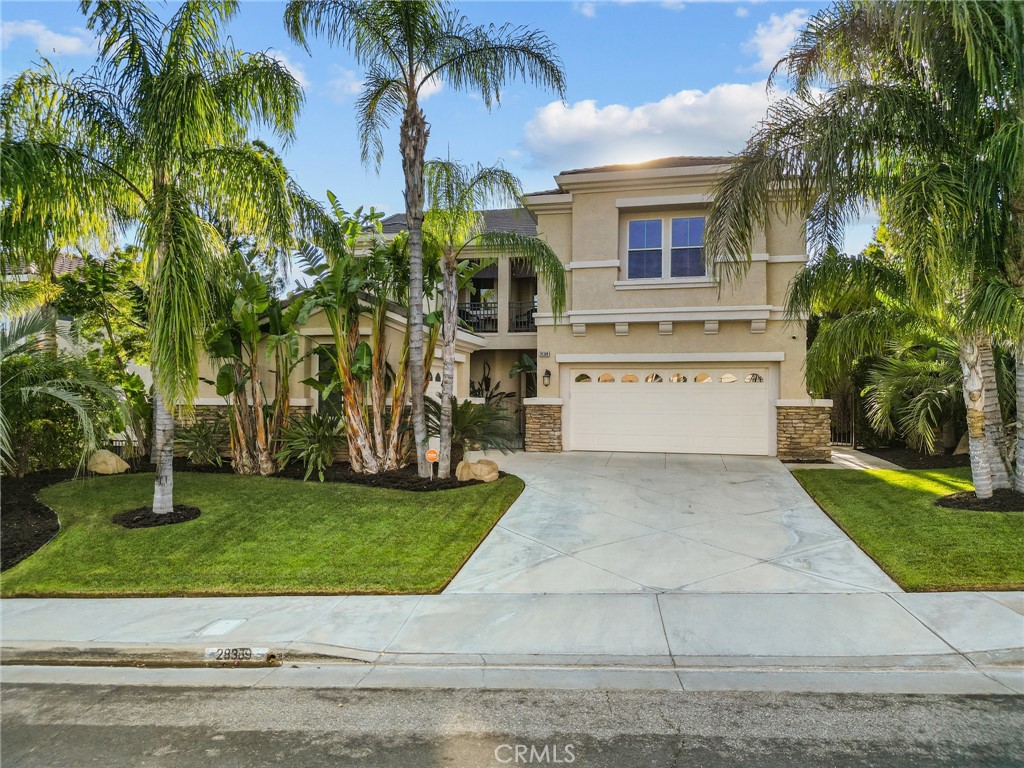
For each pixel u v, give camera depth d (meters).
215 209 10.13
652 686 4.59
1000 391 11.25
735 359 14.86
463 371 16.67
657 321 15.18
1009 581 6.26
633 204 15.38
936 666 4.77
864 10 7.95
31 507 9.89
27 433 11.55
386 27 10.60
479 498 10.13
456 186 11.33
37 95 9.09
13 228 8.72
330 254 11.70
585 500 10.42
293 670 5.10
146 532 8.54
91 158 9.04
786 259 14.66
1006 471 9.20
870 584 6.50
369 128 11.34
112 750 3.87
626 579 6.88
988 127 8.23
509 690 4.59
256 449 12.07
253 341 11.79
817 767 3.49
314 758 3.72
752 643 5.21
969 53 6.87
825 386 10.59
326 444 12.18
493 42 10.73
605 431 15.88
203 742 3.95
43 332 11.65
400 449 12.45
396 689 4.66
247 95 9.62
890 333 9.40
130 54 9.08
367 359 11.87
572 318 15.72
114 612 6.29
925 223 7.26
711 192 9.48
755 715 4.11
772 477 12.16
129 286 12.94
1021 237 8.08
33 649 5.46
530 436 16.16
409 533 8.45
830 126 8.24
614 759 3.62
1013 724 3.93
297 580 7.00
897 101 8.13
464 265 12.34
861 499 9.77
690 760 3.59
